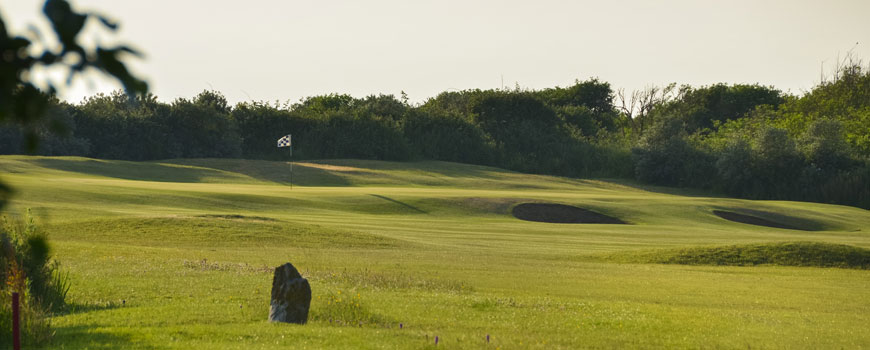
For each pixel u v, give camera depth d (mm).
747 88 176000
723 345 15984
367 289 23969
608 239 50062
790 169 114062
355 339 14898
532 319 18844
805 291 28438
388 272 29438
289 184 96875
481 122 146125
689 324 18688
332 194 73438
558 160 134500
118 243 37594
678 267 36062
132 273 25000
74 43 2070
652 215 73312
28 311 14609
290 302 17094
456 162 136250
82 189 60812
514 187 105125
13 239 15234
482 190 94812
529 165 135500
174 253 33219
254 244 39156
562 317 19297
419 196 74750
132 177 89312
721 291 27656
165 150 120312
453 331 16750
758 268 36812
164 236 40094
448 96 187500
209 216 45844
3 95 2090
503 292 25266
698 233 57625
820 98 163000
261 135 130875
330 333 15453
